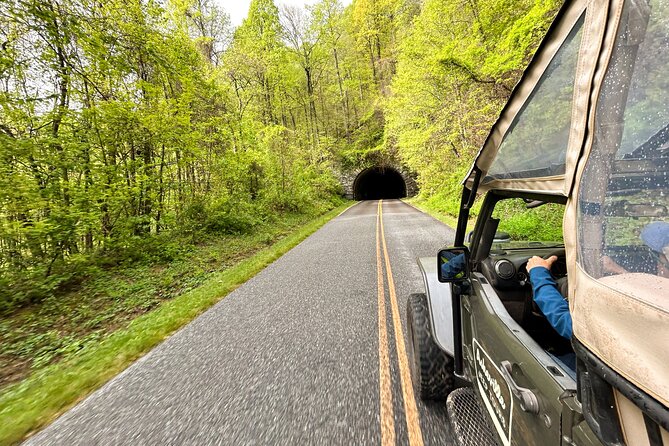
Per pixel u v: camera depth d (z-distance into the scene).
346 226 16.03
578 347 0.86
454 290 2.20
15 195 6.48
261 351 3.76
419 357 2.48
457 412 2.01
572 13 0.91
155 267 9.59
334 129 43.78
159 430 2.53
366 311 4.67
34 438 2.58
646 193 0.71
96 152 9.66
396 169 40.84
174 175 12.80
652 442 0.62
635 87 0.71
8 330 5.59
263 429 2.43
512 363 1.37
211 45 20.86
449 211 16.25
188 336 4.45
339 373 3.10
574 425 0.92
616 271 0.74
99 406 2.95
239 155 15.31
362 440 2.21
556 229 6.20
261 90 22.97
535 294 1.49
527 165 1.20
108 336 5.09
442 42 13.91
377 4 39.97
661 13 0.65
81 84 9.11
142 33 9.88
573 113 0.88
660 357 0.57
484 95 13.27
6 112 7.20
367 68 43.22
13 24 7.37
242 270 8.20
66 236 7.39
